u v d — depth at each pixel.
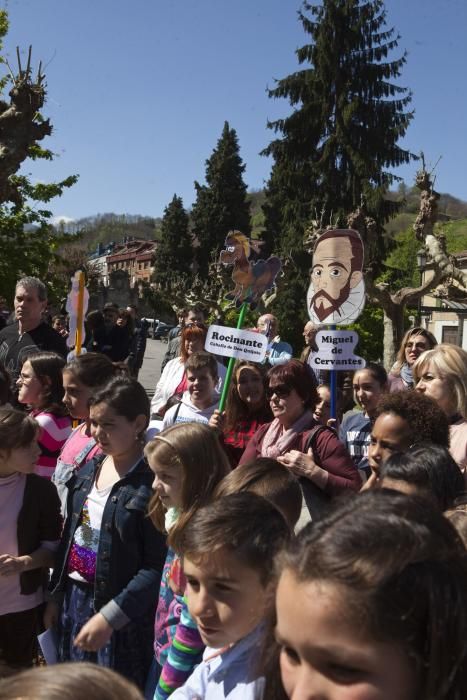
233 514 1.89
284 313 35.72
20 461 3.39
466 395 3.63
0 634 3.39
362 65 36.41
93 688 1.06
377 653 0.99
